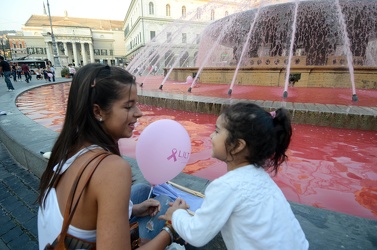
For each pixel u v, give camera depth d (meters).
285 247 0.79
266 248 0.78
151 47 14.19
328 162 2.60
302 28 8.19
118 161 0.72
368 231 1.15
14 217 1.80
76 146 0.79
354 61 8.30
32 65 32.12
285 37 8.73
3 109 4.34
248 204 0.79
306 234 1.13
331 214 1.29
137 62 14.77
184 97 5.47
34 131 2.86
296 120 4.00
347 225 1.19
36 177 2.36
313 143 3.15
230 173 0.87
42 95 8.77
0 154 2.91
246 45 9.34
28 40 57.66
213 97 5.50
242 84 8.99
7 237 1.61
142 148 1.26
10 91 8.50
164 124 1.29
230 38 10.12
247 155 0.86
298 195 2.00
